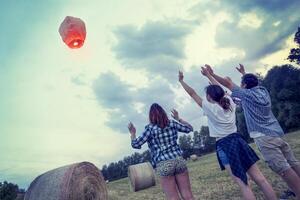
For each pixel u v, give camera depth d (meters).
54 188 7.24
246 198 4.55
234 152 4.81
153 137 5.36
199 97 5.27
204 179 13.95
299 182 5.12
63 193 7.13
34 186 7.75
